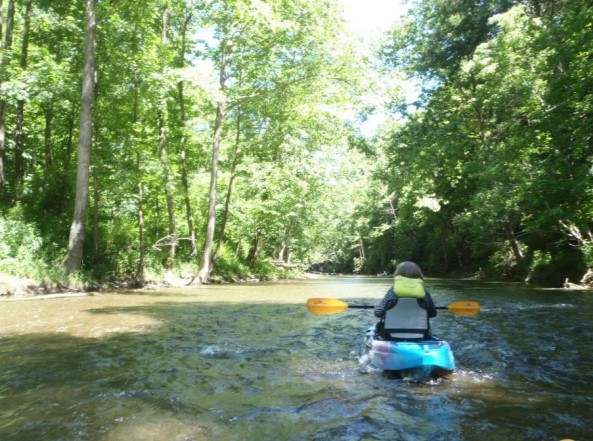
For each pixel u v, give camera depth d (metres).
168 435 3.09
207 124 22.11
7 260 12.41
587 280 16.58
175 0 17.94
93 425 3.25
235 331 7.33
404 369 4.59
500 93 19.19
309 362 5.29
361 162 24.06
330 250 71.19
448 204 29.86
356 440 3.04
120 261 16.44
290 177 22.52
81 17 15.41
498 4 21.83
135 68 14.89
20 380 4.37
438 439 3.07
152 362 5.14
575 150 16.33
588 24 15.95
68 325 7.64
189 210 21.27
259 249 28.47
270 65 19.44
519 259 22.33
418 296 5.16
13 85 13.01
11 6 15.20
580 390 4.25
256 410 3.61
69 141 17.20
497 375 4.79
